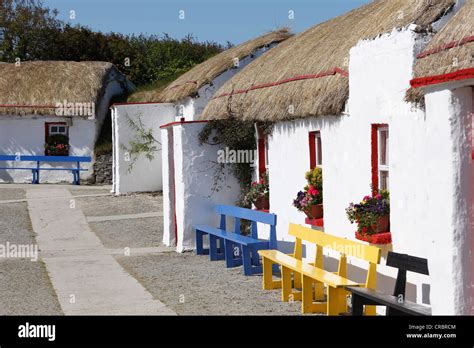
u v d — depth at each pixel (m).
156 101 23.97
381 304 8.10
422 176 8.73
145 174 24.05
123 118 23.73
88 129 27.12
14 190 25.17
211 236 14.29
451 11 9.20
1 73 28.22
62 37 36.91
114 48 36.06
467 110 6.76
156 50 35.75
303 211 12.45
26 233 17.80
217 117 15.87
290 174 13.52
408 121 9.08
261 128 14.98
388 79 9.57
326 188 11.75
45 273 13.02
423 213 8.71
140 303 10.50
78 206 21.72
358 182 10.56
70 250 15.67
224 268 13.41
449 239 6.78
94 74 28.00
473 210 6.78
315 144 12.60
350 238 10.87
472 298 6.74
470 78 6.44
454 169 6.73
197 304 10.39
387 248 9.73
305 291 9.75
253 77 16.14
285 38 20.75
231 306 10.23
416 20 9.16
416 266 7.75
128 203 22.02
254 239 13.12
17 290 11.54
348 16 14.98
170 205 16.02
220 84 20.42
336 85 11.24
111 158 27.05
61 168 26.91
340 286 8.80
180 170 15.18
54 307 10.31
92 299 10.84
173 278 12.48
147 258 14.58
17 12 38.69
